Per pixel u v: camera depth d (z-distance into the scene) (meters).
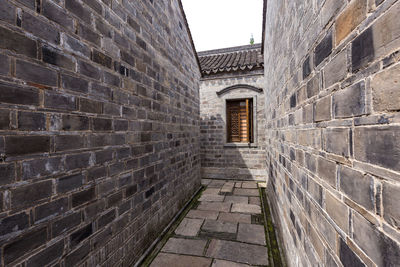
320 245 1.12
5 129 1.01
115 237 1.88
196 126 5.00
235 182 5.95
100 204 1.69
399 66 0.53
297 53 1.59
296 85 1.64
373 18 0.63
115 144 1.89
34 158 1.15
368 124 0.67
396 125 0.54
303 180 1.46
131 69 2.18
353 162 0.76
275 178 3.14
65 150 1.35
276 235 2.84
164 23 3.12
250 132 6.26
